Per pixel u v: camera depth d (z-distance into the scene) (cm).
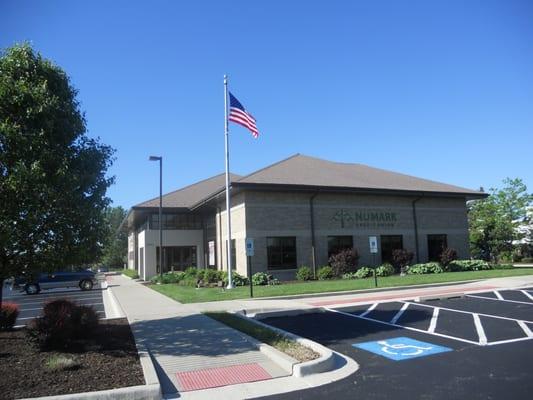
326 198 2780
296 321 1323
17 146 912
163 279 3097
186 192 4134
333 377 749
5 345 935
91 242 1015
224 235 3016
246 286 2331
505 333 1053
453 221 3197
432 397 634
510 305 1494
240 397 668
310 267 2678
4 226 886
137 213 3844
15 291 3666
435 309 1445
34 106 943
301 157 3366
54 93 1020
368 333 1102
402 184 3075
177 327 1164
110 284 3534
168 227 3788
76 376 719
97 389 660
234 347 940
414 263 2998
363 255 2841
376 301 1659
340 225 2792
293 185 2556
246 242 1859
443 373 748
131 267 5550
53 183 939
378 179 3134
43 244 966
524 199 4112
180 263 3794
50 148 962
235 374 771
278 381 735
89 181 1012
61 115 999
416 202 3073
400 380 719
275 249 2614
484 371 749
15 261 959
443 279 2269
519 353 862
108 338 1019
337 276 2594
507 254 4275
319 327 1208
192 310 1480
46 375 722
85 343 959
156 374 733
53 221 953
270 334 1026
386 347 952
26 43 1017
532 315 1292
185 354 895
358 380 728
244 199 2588
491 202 4200
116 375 726
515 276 2389
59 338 898
